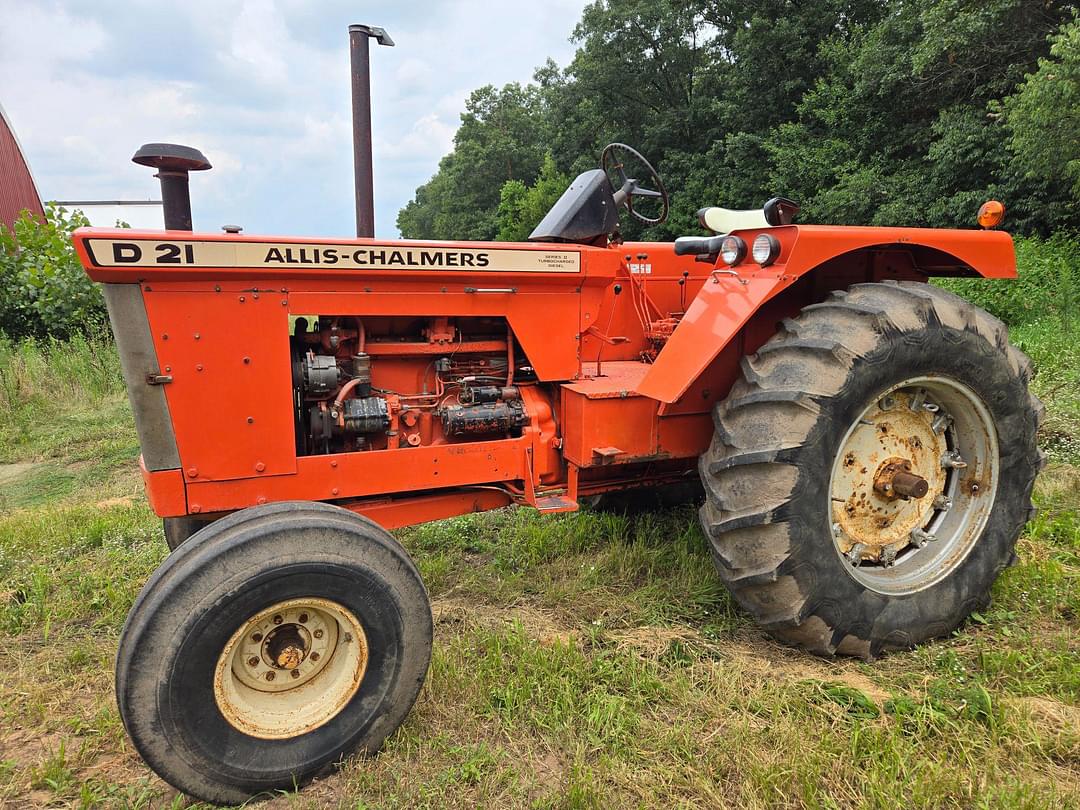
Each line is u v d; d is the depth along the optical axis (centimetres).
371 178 344
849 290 275
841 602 250
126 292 222
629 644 270
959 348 264
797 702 229
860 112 1547
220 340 234
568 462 293
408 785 205
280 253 236
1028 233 1220
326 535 204
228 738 197
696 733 219
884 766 197
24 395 812
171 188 250
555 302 288
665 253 407
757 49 1823
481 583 338
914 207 1352
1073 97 977
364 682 213
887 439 278
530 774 207
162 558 368
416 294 262
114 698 253
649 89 2500
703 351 260
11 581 350
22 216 1099
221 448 239
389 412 272
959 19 1217
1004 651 256
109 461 606
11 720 244
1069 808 183
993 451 284
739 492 247
